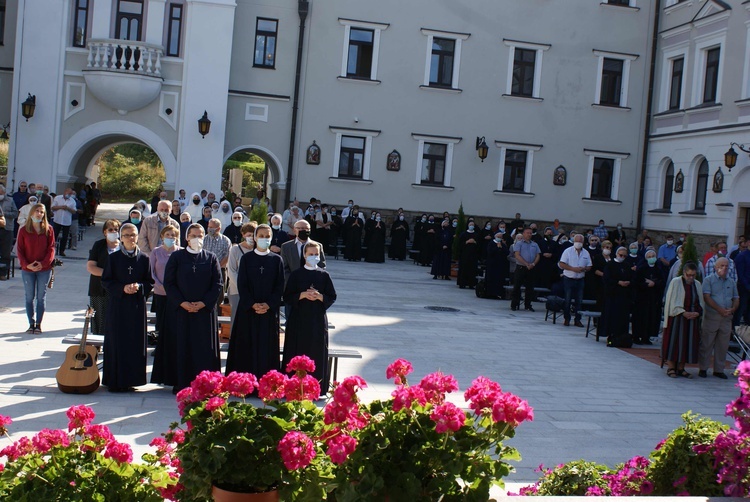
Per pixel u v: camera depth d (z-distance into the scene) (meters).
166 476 4.15
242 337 9.24
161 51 27.31
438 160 31.30
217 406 3.89
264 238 9.20
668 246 22.89
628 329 15.42
